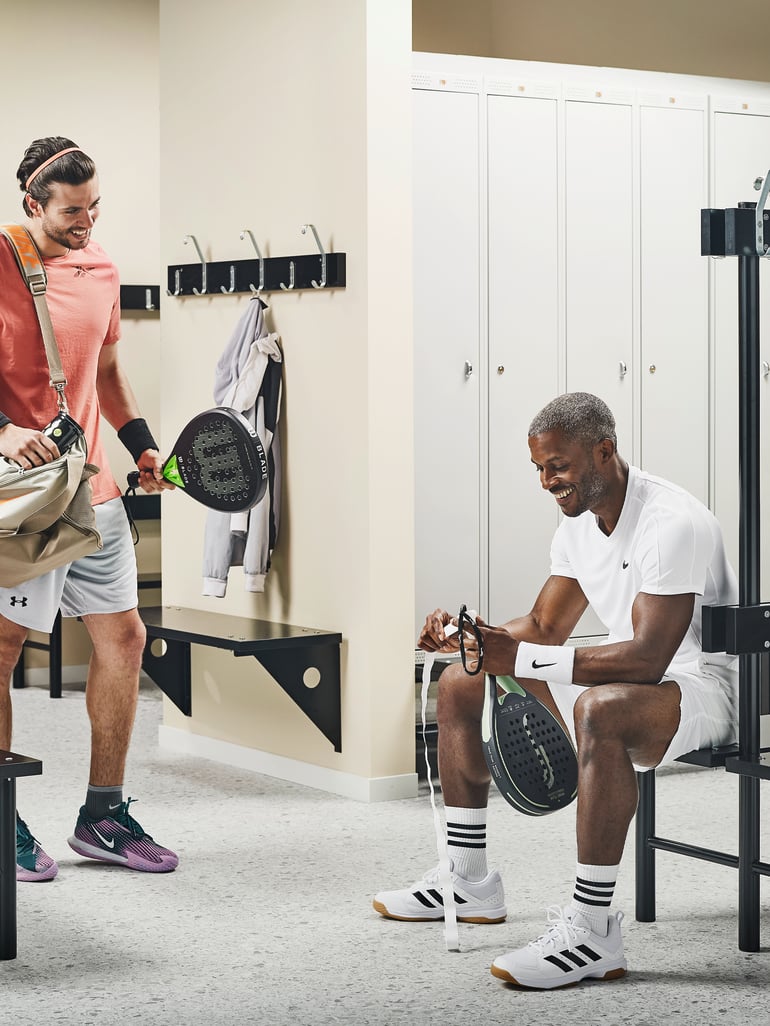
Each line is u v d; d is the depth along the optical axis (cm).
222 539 479
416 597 480
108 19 653
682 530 295
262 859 380
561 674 292
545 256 499
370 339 440
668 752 296
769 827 407
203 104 505
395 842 396
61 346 358
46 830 409
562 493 307
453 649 309
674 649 293
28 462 334
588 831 285
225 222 498
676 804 435
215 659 508
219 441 365
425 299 478
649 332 522
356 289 444
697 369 533
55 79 643
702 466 537
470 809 322
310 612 469
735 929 320
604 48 645
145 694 648
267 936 317
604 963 287
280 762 479
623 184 514
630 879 358
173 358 525
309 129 459
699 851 313
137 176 661
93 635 373
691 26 648
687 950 306
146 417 668
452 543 486
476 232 486
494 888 324
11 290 350
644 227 520
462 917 324
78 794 452
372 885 355
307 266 457
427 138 475
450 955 303
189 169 514
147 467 380
